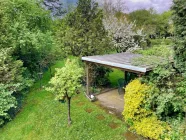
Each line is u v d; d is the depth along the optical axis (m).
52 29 17.30
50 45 13.02
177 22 6.79
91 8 13.61
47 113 9.07
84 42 12.28
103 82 12.52
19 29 11.93
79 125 7.77
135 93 6.97
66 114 8.73
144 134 6.50
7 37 11.10
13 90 9.49
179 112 6.29
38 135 7.67
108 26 17.00
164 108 6.18
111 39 14.62
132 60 8.79
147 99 6.66
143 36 17.47
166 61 7.20
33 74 13.52
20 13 12.84
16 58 11.86
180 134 5.67
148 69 7.15
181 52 6.77
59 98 7.60
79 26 13.03
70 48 12.62
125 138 6.81
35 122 8.52
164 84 6.71
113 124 7.79
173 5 6.82
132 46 16.64
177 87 6.46
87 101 10.22
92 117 8.39
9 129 8.30
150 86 6.86
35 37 11.98
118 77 14.66
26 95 11.32
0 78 9.48
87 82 10.89
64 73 7.47
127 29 17.03
